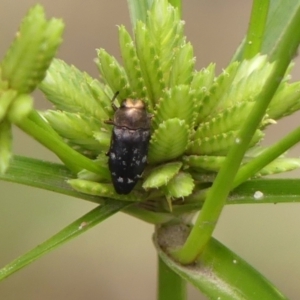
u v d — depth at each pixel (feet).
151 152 0.22
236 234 0.47
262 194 0.22
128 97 0.22
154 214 0.23
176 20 0.22
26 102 0.18
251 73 0.22
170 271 0.24
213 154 0.22
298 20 0.18
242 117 0.21
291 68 0.22
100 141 0.22
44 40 0.18
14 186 0.47
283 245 0.47
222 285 0.22
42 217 0.46
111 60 0.22
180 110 0.21
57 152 0.20
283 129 0.47
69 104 0.22
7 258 0.46
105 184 0.22
